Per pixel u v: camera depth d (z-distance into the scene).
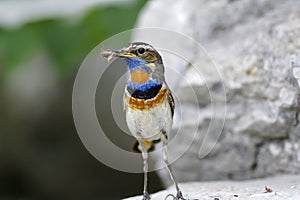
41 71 18.66
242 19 10.93
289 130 9.84
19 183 19.31
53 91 18.73
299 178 9.52
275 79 9.70
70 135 18.75
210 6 11.34
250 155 10.38
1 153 19.05
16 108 18.89
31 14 13.99
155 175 15.25
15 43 13.43
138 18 13.09
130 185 18.48
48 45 13.42
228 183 9.77
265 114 9.91
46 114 18.84
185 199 8.07
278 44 9.80
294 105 9.52
